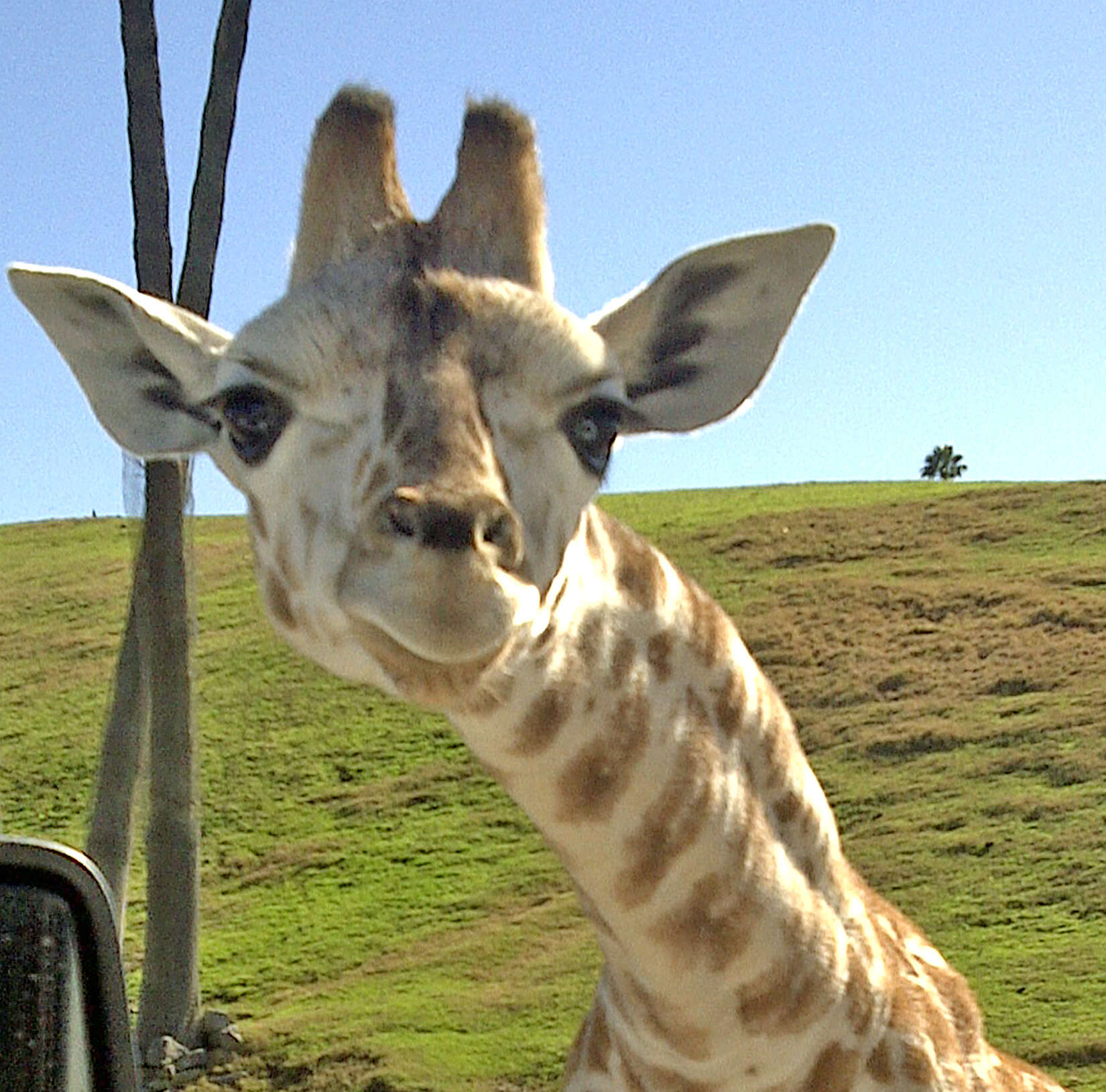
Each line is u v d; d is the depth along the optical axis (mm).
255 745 25156
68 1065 2699
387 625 2938
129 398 4020
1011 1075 4355
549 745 3547
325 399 3236
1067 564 25984
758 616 26031
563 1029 13258
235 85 13438
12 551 42719
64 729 28359
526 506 3234
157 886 13875
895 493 35906
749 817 3770
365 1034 13797
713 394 4027
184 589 13586
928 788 17750
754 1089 3830
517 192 3551
